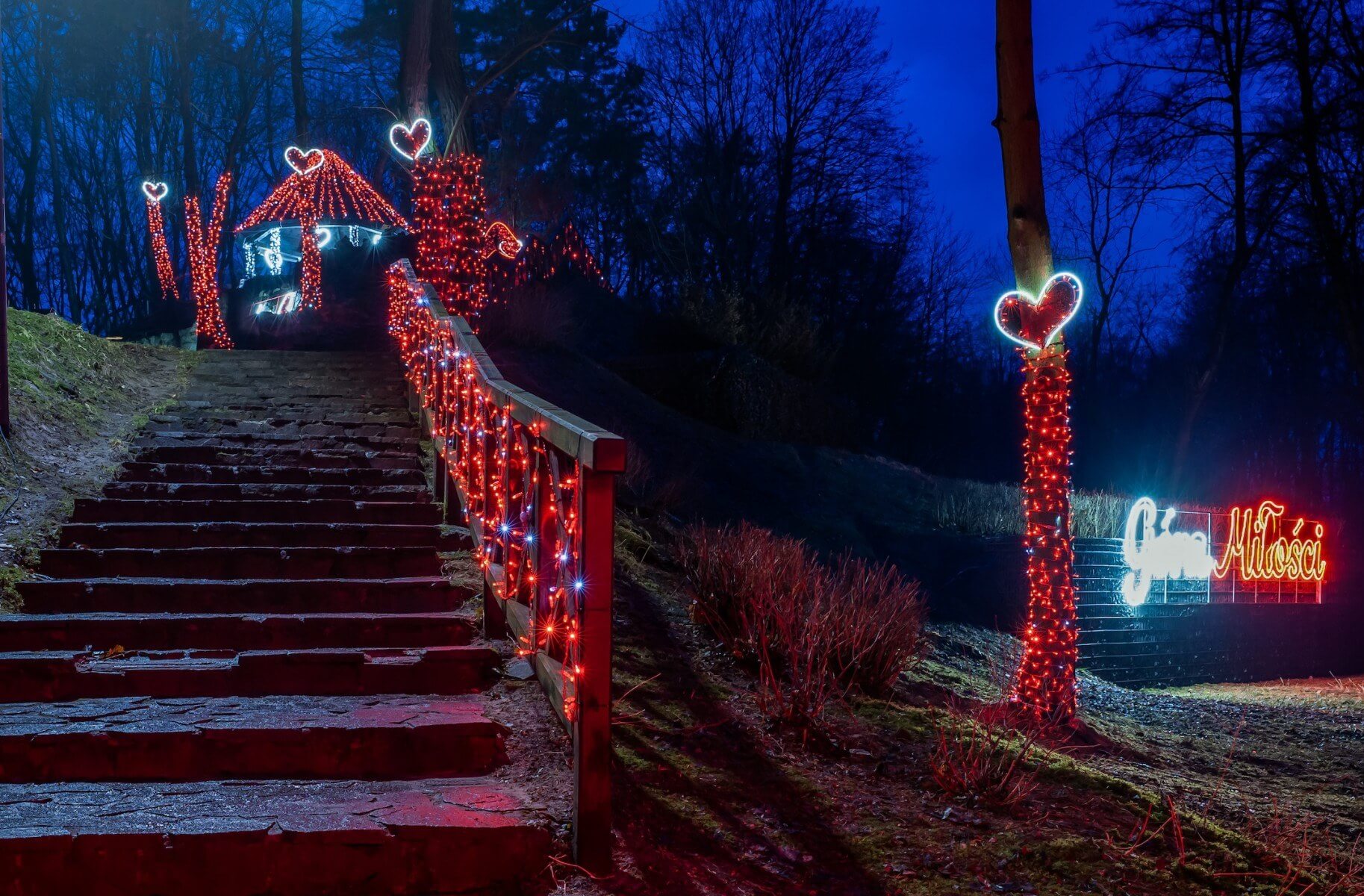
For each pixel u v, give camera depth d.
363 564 6.39
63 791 3.80
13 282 32.44
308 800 3.77
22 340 9.54
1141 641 14.26
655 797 4.29
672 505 11.52
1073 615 7.66
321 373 11.20
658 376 16.45
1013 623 12.13
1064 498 7.73
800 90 34.16
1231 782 7.20
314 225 17.66
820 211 35.38
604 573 3.67
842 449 17.77
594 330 18.88
